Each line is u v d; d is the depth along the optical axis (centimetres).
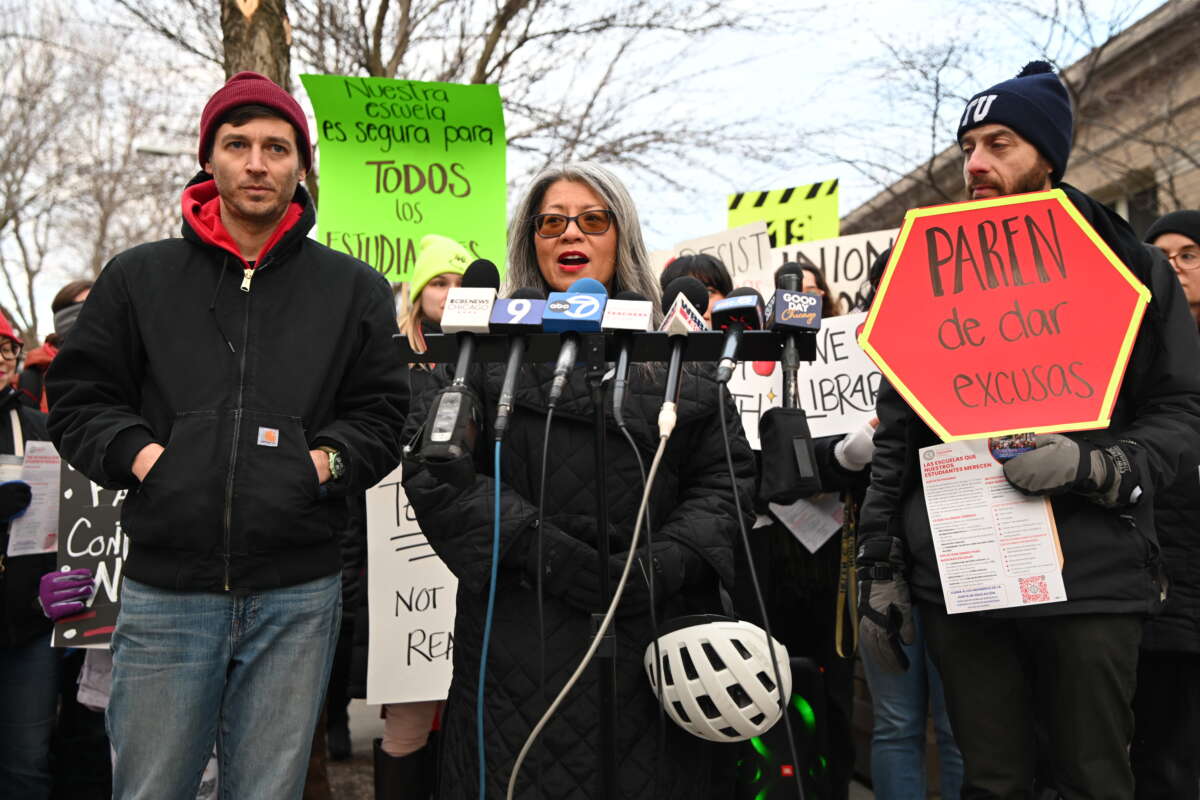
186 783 230
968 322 241
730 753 251
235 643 231
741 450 231
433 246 393
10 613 341
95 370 239
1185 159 1060
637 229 254
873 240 489
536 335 189
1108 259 236
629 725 208
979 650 242
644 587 205
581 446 220
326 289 252
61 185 2011
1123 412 246
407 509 350
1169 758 311
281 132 245
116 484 231
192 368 235
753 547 346
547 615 212
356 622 376
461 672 224
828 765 302
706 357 189
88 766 372
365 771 484
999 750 240
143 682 225
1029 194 244
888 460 265
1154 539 232
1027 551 230
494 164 465
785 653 205
